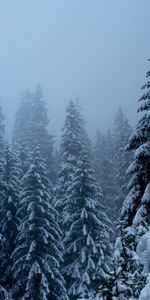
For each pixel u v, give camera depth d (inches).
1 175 986.7
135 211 527.8
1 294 815.7
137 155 512.7
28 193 908.6
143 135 536.1
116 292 210.8
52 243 866.8
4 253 890.7
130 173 538.3
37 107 2282.2
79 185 978.1
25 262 825.5
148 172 528.7
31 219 850.1
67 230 1051.9
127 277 227.5
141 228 321.1
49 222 911.0
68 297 898.1
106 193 1614.2
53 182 1637.6
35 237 854.5
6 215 908.6
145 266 222.7
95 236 946.7
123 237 332.8
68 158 1200.2
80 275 896.3
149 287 189.6
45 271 833.5
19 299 804.0
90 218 952.3
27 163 1352.1
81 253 906.7
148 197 480.4
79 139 1298.0
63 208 1079.6
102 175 1676.9
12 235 919.7
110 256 962.7
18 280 826.2
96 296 238.8
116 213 1437.0
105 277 229.8
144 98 562.3
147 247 225.1
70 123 1342.3
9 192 957.2
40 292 781.9
